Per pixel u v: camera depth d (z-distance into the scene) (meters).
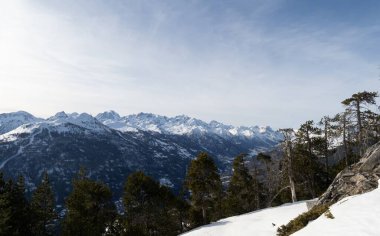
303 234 16.48
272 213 37.06
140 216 52.38
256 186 61.25
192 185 49.94
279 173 49.25
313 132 54.81
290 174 47.03
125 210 52.16
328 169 56.25
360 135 44.09
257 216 37.38
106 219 48.12
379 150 25.11
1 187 42.97
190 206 62.97
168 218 58.62
